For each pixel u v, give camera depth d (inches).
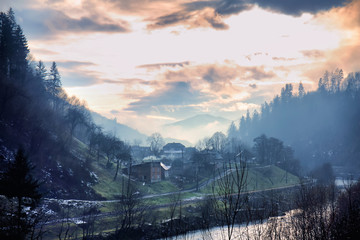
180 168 5615.2
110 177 3617.1
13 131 2913.4
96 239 1737.2
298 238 627.8
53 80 5300.2
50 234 1605.6
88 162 3543.3
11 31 4185.5
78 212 2249.0
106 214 2294.5
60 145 3390.7
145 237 1792.6
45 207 2097.7
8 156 2469.2
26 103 3617.1
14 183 1131.3
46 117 4060.0
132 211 2031.3
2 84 3292.3
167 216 2285.9
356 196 971.3
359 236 621.0
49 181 2591.0
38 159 2775.6
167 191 3885.3
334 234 637.3
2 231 856.9
